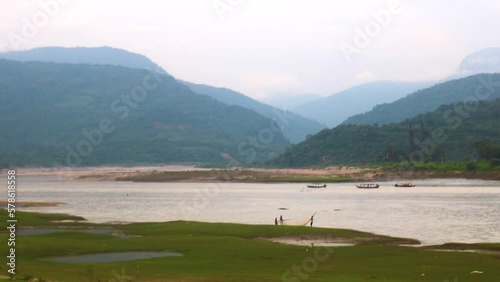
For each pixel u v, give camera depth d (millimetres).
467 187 194500
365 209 123312
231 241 65875
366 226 91750
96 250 61406
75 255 58938
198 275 46125
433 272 48438
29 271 45375
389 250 60906
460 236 79250
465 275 47250
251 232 78250
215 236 73000
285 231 78375
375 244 70625
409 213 113250
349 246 65438
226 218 108312
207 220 104500
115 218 109250
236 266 51375
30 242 64938
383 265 52156
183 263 52875
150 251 61000
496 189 183875
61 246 62688
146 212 121875
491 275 47312
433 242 73625
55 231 81312
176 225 85688
